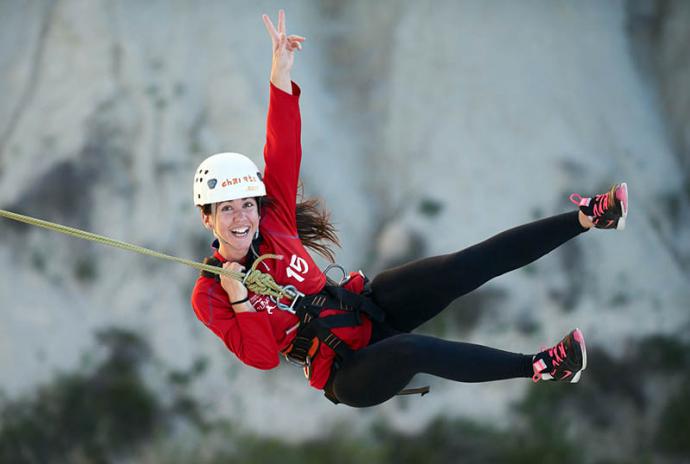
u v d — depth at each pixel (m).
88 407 48.81
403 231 51.47
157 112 54.78
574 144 54.38
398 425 47.19
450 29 56.25
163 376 49.41
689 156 55.47
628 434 47.56
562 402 47.78
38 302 51.28
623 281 51.38
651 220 53.59
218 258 17.47
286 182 17.72
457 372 16.45
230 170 16.92
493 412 47.41
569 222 17.20
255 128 54.16
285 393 48.69
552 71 55.84
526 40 56.31
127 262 52.00
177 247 52.12
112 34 57.03
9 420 48.81
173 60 56.19
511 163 53.53
